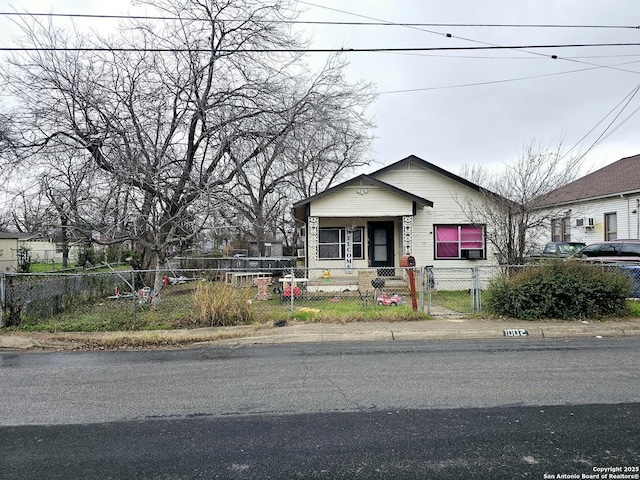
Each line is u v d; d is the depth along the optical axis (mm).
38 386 5438
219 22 13586
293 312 9820
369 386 5215
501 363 6211
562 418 4117
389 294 13664
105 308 11102
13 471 3246
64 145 11836
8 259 29188
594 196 19641
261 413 4395
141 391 5176
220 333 8297
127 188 10719
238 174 14586
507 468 3189
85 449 3617
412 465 3262
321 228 16656
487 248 16078
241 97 14352
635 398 4641
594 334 8258
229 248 27781
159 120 12117
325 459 3381
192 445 3668
